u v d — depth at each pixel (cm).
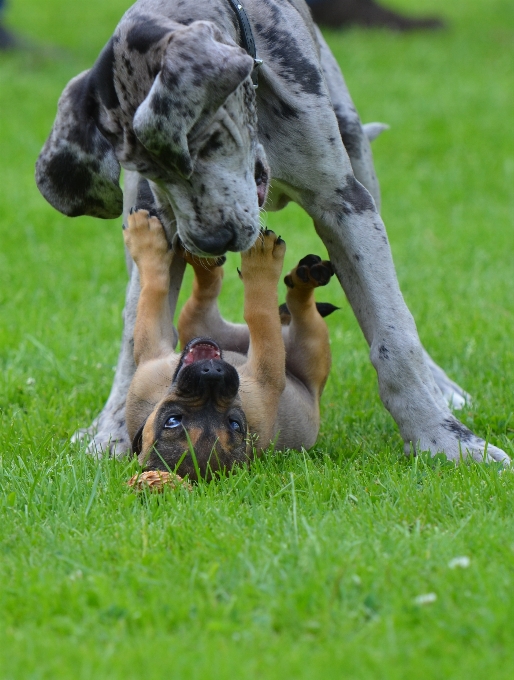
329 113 808
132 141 712
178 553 637
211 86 638
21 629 550
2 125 2714
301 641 529
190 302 974
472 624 531
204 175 693
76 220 1933
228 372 809
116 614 562
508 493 716
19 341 1237
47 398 1061
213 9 744
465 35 4153
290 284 910
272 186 855
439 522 681
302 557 606
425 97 3053
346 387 1087
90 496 736
